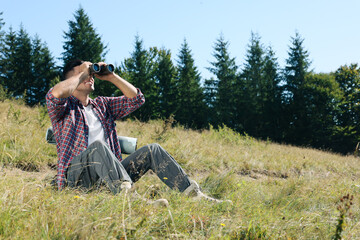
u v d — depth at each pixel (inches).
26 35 1619.1
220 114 1643.7
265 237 76.4
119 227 66.0
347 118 1521.9
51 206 77.5
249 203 116.4
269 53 1785.2
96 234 62.4
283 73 1739.7
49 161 176.1
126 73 1611.7
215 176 158.4
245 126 1627.7
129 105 119.6
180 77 1738.4
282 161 339.0
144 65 1605.6
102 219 66.4
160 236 71.2
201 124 1676.9
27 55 1584.6
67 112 105.0
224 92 1676.9
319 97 1509.6
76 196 86.9
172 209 84.4
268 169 289.6
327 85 1569.9
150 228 72.2
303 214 105.0
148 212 80.2
